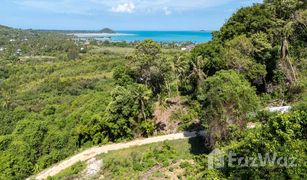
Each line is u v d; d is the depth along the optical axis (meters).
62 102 98.81
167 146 47.81
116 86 64.38
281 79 51.44
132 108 56.59
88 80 126.94
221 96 39.31
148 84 67.38
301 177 15.17
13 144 59.19
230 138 36.94
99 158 51.34
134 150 50.38
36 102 103.50
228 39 61.66
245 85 42.75
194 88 61.38
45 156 58.91
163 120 58.25
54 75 143.50
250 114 38.22
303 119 16.89
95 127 59.88
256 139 17.34
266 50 52.88
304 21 55.78
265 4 62.97
